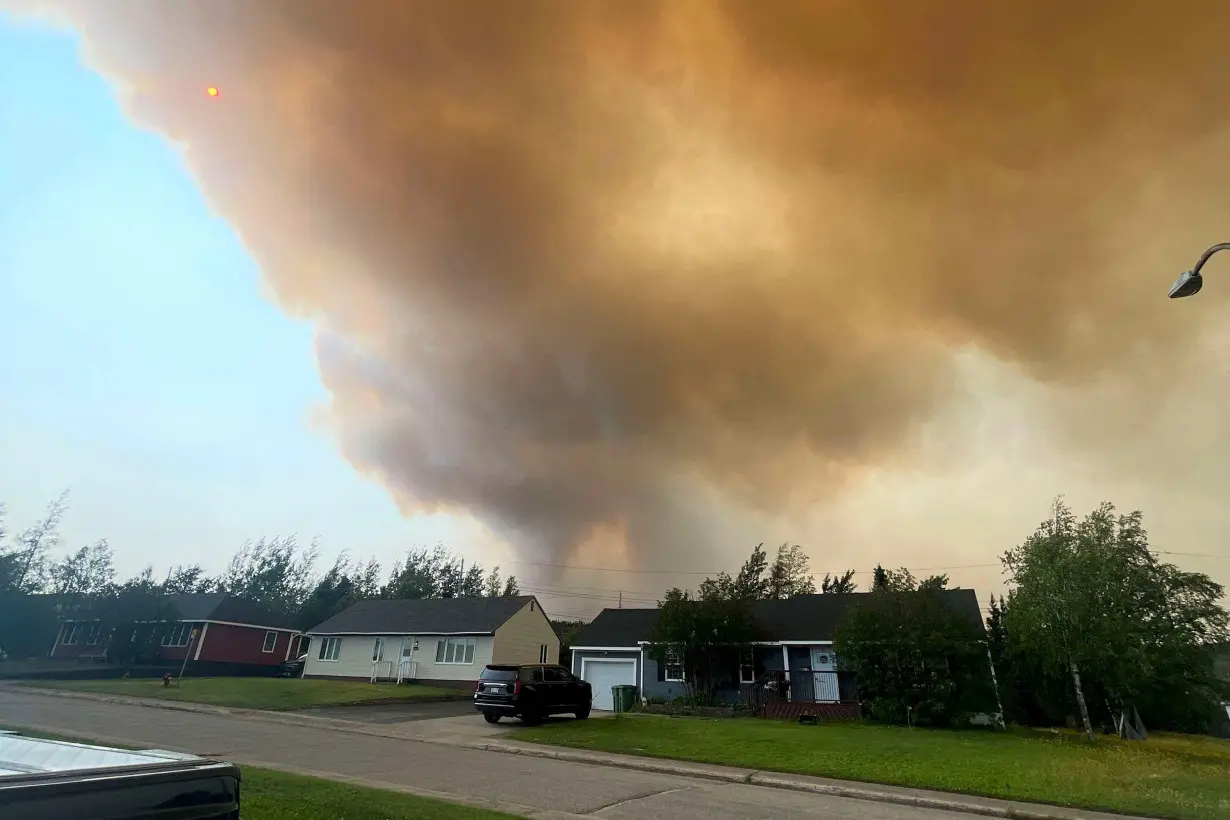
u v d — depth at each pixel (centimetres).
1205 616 2219
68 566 5762
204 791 299
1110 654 2008
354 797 864
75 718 1689
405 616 4109
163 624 4456
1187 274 1090
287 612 6656
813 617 3012
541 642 4203
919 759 1417
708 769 1271
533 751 1449
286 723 1831
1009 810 988
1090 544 2153
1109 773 1308
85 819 245
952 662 2327
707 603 2938
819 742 1670
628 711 2764
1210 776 1330
